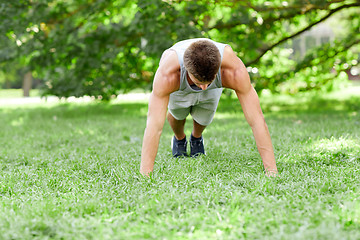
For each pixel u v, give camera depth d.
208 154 4.45
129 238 2.17
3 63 10.85
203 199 2.76
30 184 3.44
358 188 2.88
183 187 3.07
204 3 8.53
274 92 11.02
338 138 5.08
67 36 10.14
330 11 9.07
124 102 16.06
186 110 3.83
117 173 3.48
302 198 2.72
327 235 2.06
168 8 8.14
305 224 2.23
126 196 2.92
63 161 4.40
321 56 11.01
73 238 2.19
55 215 2.56
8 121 10.01
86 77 11.01
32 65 10.95
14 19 9.62
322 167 3.54
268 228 2.25
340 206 2.49
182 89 3.30
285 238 2.06
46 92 10.92
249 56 10.17
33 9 9.70
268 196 2.85
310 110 10.20
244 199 2.68
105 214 2.50
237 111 10.48
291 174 3.38
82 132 7.00
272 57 10.75
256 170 3.60
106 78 10.89
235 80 3.27
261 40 10.18
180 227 2.32
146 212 2.58
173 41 8.55
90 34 10.28
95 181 3.35
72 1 10.06
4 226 2.37
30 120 9.84
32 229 2.30
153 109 3.32
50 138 6.27
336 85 11.89
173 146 4.45
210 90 3.65
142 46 9.74
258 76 10.45
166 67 3.22
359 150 4.14
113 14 9.77
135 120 8.93
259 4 9.09
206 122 4.02
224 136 5.72
